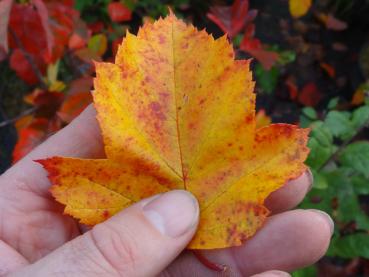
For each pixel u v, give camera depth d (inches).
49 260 4.0
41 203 5.2
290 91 12.6
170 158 4.1
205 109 4.0
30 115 8.4
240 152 3.9
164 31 4.0
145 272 4.0
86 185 4.0
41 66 8.1
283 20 13.9
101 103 3.9
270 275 4.2
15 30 7.3
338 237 7.6
